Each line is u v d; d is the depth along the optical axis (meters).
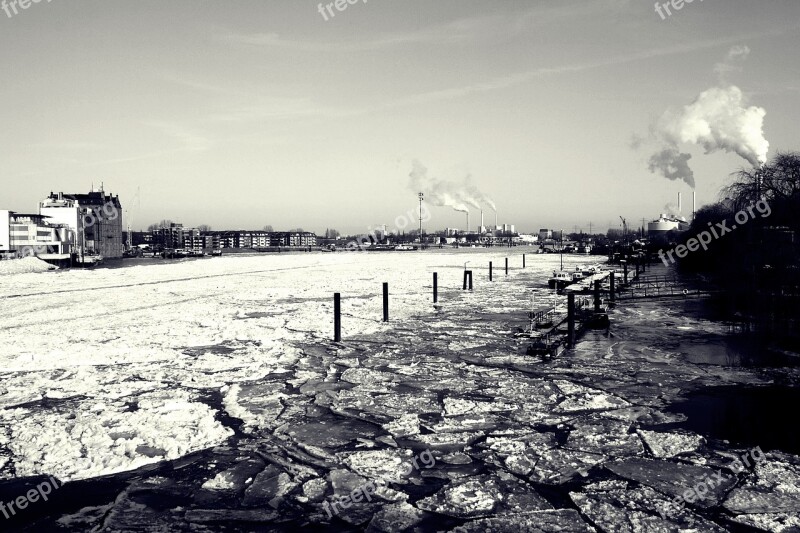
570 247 169.50
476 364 21.53
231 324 30.22
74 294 47.22
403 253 166.50
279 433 14.23
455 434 14.24
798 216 29.94
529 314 33.88
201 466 12.24
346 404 16.59
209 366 20.89
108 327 29.28
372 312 35.50
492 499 10.88
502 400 17.00
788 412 15.71
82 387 17.89
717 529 9.74
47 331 28.03
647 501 10.74
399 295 45.81
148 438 13.66
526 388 18.23
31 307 38.19
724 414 15.54
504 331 28.52
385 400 16.98
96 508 10.41
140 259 151.00
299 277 67.44
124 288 52.91
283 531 9.70
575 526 9.88
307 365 21.27
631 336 27.48
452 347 24.58
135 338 26.16
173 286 55.03
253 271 80.56
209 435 13.91
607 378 19.42
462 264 96.75
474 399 17.16
